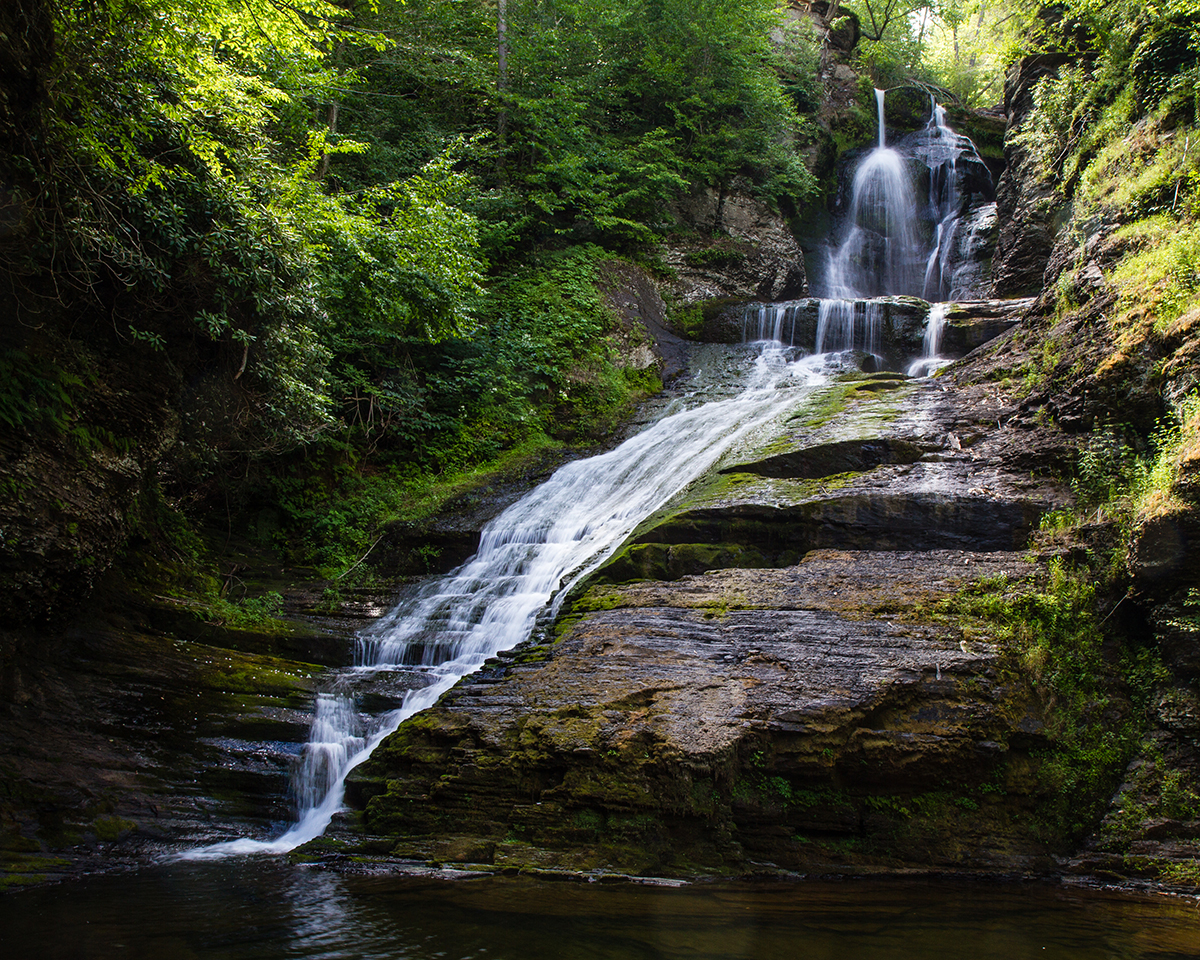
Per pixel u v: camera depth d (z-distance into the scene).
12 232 7.48
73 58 7.76
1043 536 9.71
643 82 25.17
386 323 17.03
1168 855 7.18
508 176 22.34
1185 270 10.19
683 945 4.69
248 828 8.05
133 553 10.79
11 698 7.91
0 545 7.33
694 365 20.64
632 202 23.34
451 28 23.02
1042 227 18.02
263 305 10.49
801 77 29.28
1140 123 13.54
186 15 9.20
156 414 10.06
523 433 18.11
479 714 7.96
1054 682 8.15
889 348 19.17
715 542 10.85
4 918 5.17
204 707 9.20
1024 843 7.43
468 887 6.04
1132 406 9.94
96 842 7.24
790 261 25.86
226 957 4.34
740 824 7.26
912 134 30.75
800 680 7.86
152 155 9.15
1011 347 13.50
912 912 5.71
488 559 13.85
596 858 6.74
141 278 9.09
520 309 19.92
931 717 7.67
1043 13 17.84
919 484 10.77
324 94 17.69
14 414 7.63
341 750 9.04
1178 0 12.95
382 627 12.00
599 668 8.31
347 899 5.63
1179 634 7.96
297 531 15.48
